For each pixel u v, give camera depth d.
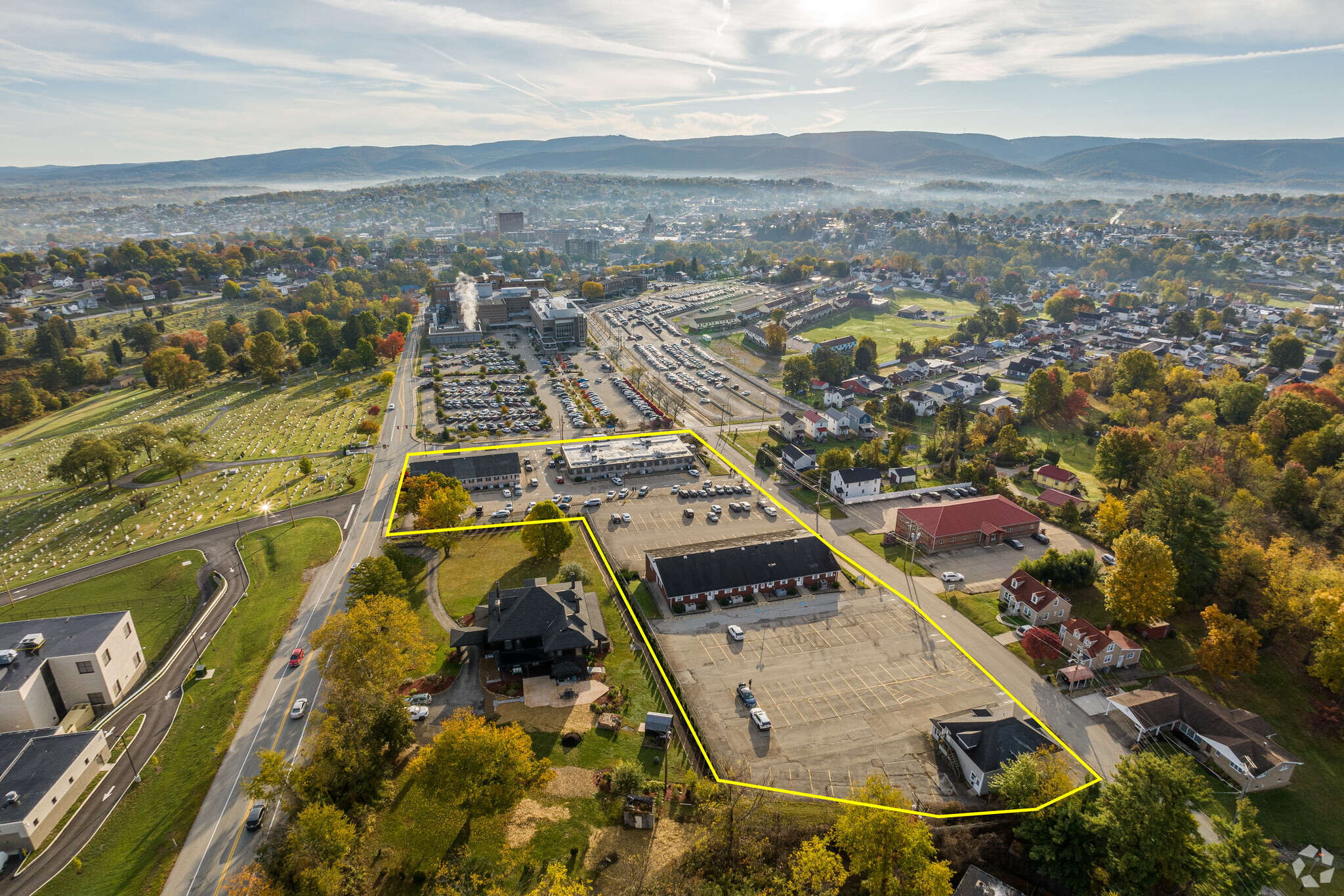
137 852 72.75
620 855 70.75
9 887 69.06
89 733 83.75
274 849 66.19
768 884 68.06
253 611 114.81
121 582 125.94
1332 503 135.25
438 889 65.06
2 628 98.50
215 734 88.50
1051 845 71.75
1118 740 89.12
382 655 85.62
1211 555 116.31
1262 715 94.25
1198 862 68.00
